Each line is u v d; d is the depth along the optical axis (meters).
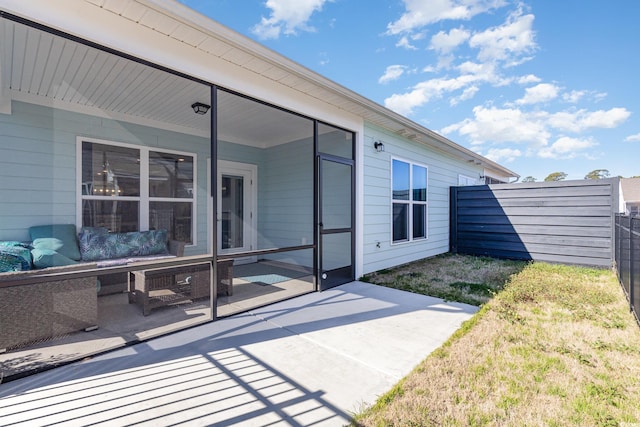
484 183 11.09
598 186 6.23
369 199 5.52
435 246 7.81
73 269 2.73
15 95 3.33
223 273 4.09
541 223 6.91
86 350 2.53
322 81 3.89
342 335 2.88
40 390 2.00
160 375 2.19
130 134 4.24
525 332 2.88
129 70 3.24
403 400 1.89
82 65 3.10
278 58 3.32
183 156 4.70
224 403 1.88
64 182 3.66
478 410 1.80
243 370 2.25
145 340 2.74
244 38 2.96
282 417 1.75
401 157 6.46
